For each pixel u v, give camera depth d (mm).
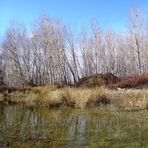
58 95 27062
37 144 12812
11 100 33562
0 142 13156
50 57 67062
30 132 15195
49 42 67875
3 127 16562
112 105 23859
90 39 75438
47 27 68688
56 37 68312
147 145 12266
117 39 77375
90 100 24812
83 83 39250
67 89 28734
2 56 74250
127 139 13281
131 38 66250
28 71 70875
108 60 75562
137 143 12578
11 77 75250
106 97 25469
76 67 70562
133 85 36250
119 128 15758
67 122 18031
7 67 75750
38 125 17141
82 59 75500
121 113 20812
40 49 70062
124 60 77125
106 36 76562
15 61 71125
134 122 17438
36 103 28828
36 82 67562
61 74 67188
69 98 26250
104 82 38375
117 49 77250
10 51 71562
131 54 72000
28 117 20422
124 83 36812
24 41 71938
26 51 71688
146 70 68062
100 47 75312
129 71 76312
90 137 13844
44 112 23031
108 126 16406
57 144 12727
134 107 22406
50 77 67250
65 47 71375
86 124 17234
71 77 71375
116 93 28500
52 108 25453
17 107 26828
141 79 36969
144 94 26000
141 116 19406
